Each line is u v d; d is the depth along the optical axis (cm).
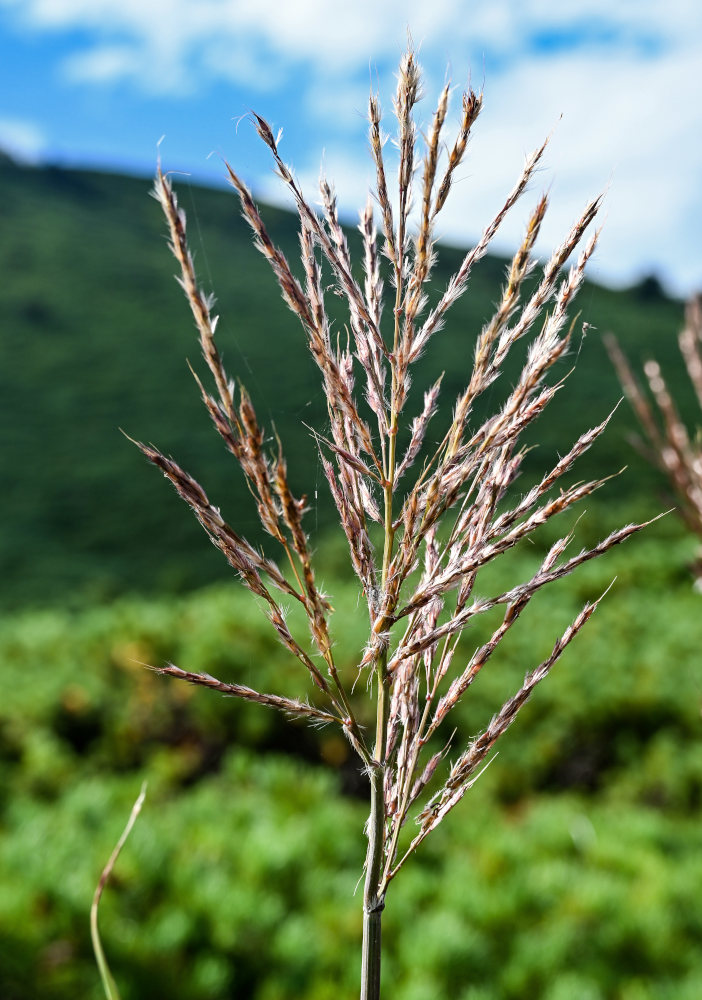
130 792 485
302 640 604
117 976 305
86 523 2631
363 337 68
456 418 65
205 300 56
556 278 63
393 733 76
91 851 371
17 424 3347
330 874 402
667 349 3997
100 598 2062
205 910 346
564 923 363
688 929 370
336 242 66
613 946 353
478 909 375
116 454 3122
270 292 4584
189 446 3159
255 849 400
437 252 63
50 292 4569
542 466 2144
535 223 62
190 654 679
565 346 63
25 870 349
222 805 485
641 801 573
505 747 620
